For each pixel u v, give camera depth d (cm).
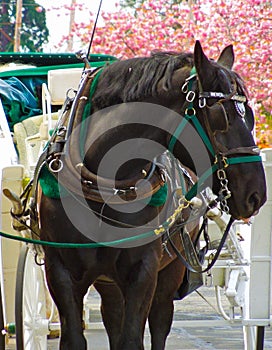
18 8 4444
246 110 876
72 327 912
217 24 3098
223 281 1193
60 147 930
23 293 1095
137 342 902
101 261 927
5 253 1191
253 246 1201
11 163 1197
